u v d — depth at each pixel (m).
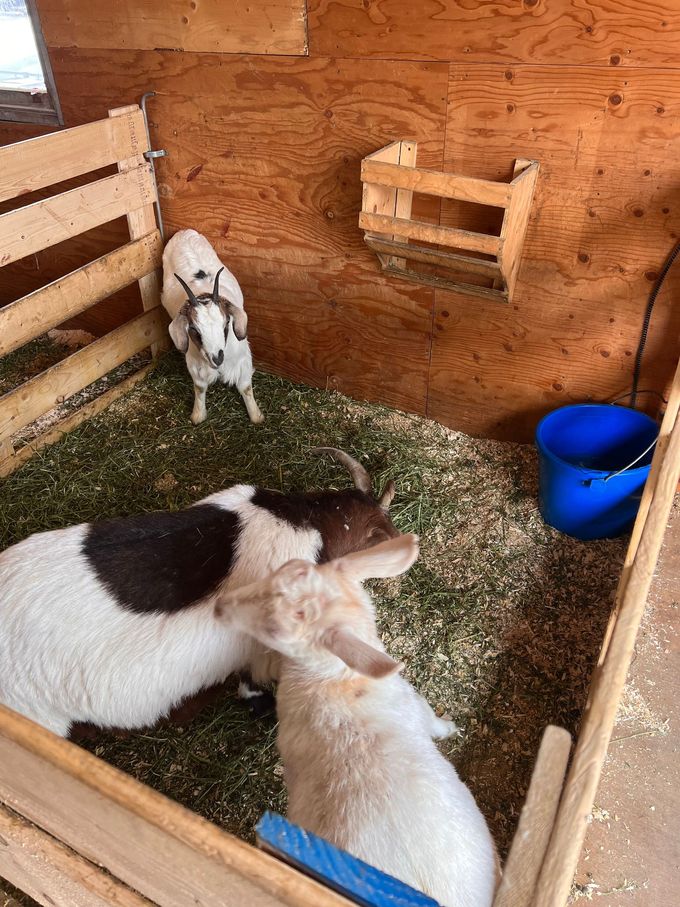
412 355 2.36
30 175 2.06
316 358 2.58
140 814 0.59
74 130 2.15
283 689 1.17
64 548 1.31
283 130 2.17
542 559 1.93
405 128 1.97
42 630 1.24
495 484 2.18
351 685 1.12
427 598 1.82
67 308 2.31
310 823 1.02
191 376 2.46
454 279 2.13
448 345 2.27
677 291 1.83
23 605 1.25
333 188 2.19
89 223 2.30
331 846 0.59
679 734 1.48
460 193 1.74
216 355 2.18
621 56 1.61
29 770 0.68
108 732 1.38
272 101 2.13
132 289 2.81
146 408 2.55
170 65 2.25
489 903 0.96
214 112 2.26
